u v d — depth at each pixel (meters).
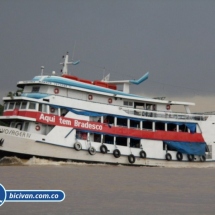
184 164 179.12
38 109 148.75
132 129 168.25
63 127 152.00
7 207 74.75
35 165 146.25
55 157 150.25
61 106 153.25
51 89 154.75
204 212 73.94
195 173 142.75
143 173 136.62
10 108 154.12
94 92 162.50
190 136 180.75
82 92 161.25
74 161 154.62
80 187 98.12
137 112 170.75
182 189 100.69
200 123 183.75
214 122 186.62
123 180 114.44
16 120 150.62
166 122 176.62
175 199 86.31
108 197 86.62
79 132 156.75
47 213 70.94
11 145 143.12
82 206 76.88
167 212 73.50
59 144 150.50
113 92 168.75
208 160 184.12
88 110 158.75
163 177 126.00
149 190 97.81
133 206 78.06
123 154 165.00
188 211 74.56
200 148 181.88
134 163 167.12
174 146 176.25
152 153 171.75
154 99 177.88
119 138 170.00
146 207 77.38
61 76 162.88
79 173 126.69
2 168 134.00
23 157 145.50
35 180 106.19
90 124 158.50
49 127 150.38
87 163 157.50
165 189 100.12
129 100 173.00
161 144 174.38
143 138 170.25
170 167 173.50
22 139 144.12
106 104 163.62
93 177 117.94
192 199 86.62
